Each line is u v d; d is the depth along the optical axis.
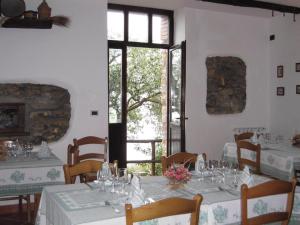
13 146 3.76
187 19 5.50
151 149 6.60
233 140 5.88
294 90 5.54
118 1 5.23
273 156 3.81
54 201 2.08
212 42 5.68
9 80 4.28
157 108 7.43
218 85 5.75
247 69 5.96
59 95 4.47
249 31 5.95
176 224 1.85
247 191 1.88
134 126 7.38
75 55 4.56
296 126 5.52
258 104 6.06
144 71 7.38
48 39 4.43
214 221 2.02
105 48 4.70
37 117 4.37
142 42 5.64
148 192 2.25
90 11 4.61
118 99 5.51
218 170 2.71
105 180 2.40
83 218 1.79
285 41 5.70
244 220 1.90
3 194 3.04
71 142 4.58
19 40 4.31
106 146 4.09
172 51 5.77
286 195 2.20
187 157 2.96
